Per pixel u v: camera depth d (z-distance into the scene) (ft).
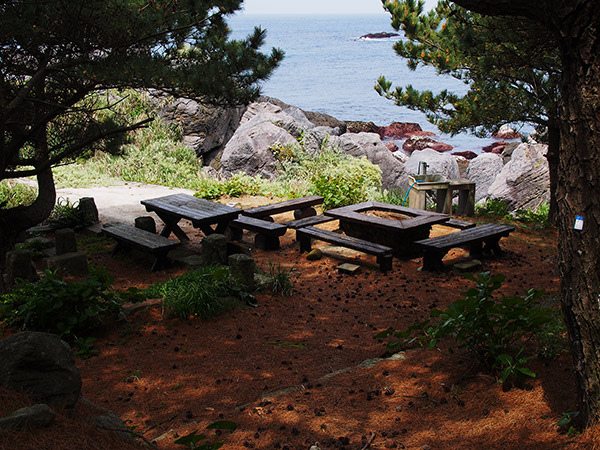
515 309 14.14
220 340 19.31
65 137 29.40
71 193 46.29
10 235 27.99
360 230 32.32
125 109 60.54
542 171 48.93
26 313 18.67
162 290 22.88
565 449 10.68
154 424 13.73
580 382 11.16
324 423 13.17
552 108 30.99
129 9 22.58
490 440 11.78
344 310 22.89
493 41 29.19
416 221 29.63
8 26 20.65
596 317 10.69
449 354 16.66
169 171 55.16
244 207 41.96
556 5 10.52
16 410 9.68
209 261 27.61
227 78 24.67
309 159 54.60
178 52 25.52
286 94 185.47
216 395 15.29
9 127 26.76
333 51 388.37
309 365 17.38
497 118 32.45
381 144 60.23
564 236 11.18
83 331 19.13
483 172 63.57
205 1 24.44
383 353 18.06
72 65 23.49
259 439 12.50
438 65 32.32
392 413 13.56
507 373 13.25
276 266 29.50
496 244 30.32
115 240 32.73
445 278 27.09
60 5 22.08
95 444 9.82
